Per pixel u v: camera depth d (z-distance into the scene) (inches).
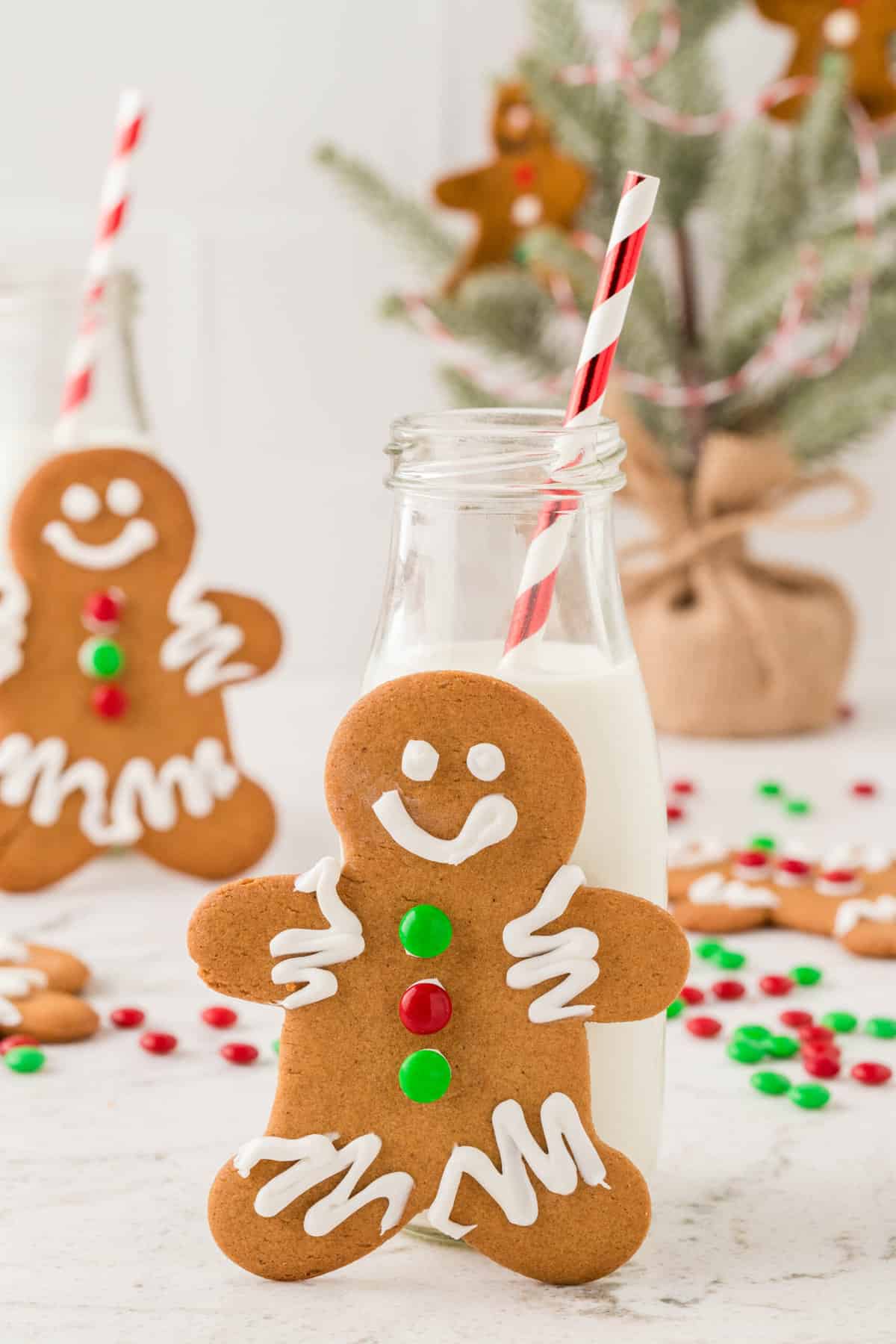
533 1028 21.9
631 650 23.4
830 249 37.1
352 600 46.6
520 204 39.3
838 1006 28.0
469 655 22.7
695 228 44.2
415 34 44.0
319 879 21.9
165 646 31.4
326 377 45.4
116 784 31.3
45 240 43.6
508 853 21.9
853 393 39.0
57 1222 23.3
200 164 43.9
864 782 36.9
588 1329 21.6
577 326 40.8
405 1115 21.9
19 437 32.4
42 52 42.9
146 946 29.7
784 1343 21.4
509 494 22.4
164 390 44.8
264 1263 22.1
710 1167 24.3
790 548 47.3
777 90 39.4
